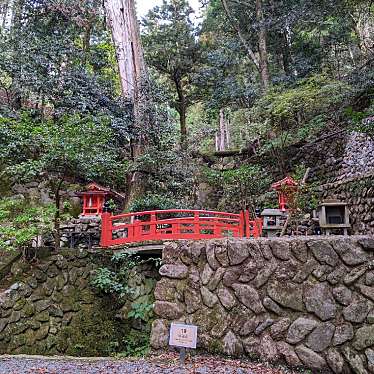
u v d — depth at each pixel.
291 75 11.98
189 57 13.92
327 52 12.30
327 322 2.72
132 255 5.59
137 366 2.89
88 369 2.95
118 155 8.77
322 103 9.73
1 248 5.19
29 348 4.75
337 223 7.37
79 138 5.91
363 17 10.60
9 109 8.77
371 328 2.61
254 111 10.72
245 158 12.62
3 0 10.98
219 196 11.36
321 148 9.99
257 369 2.68
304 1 10.53
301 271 2.87
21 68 8.79
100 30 11.42
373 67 9.22
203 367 2.73
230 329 2.95
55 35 9.86
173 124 10.41
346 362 2.60
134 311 5.06
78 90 9.13
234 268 3.05
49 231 5.77
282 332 2.79
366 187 7.18
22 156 6.45
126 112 9.21
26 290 4.99
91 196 7.39
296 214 7.65
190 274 3.18
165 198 8.15
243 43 12.70
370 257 2.77
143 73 9.62
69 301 5.14
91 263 5.46
